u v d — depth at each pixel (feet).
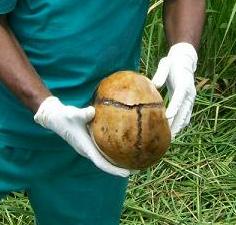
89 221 5.73
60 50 4.83
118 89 4.41
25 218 7.75
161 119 4.38
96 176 5.49
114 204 5.80
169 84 4.95
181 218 7.92
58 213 5.62
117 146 4.34
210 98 9.33
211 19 9.31
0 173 5.31
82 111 4.41
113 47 4.90
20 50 4.61
